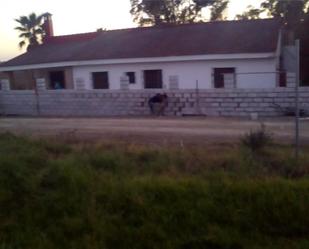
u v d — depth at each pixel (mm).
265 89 18859
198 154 9852
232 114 19578
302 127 15109
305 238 6191
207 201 6863
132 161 9430
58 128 17078
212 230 6324
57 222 6852
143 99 21188
